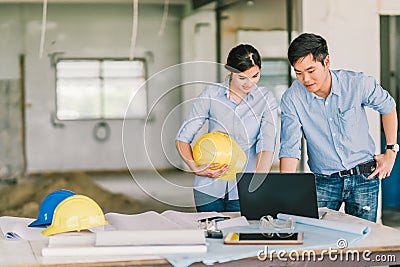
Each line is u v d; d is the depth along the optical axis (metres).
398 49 9.20
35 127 10.91
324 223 3.08
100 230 3.02
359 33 6.66
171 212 3.44
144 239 2.73
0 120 10.79
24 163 10.85
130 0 11.03
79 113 11.09
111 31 11.06
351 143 4.08
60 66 11.00
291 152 4.11
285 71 6.98
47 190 10.41
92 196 10.36
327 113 4.05
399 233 3.00
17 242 2.94
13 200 10.08
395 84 9.20
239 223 3.16
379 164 4.14
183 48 10.44
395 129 4.19
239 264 2.63
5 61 10.76
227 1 8.23
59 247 2.70
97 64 11.06
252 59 3.10
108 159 11.14
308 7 6.71
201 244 2.72
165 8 10.91
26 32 10.78
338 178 4.14
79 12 10.95
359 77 4.05
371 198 4.16
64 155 10.98
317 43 3.78
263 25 7.28
